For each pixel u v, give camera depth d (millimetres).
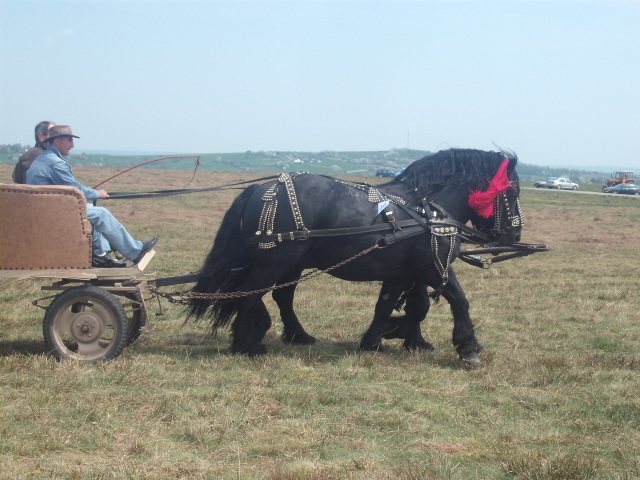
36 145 8273
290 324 8953
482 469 5156
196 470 4953
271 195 7762
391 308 8484
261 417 6004
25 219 7324
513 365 7930
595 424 6051
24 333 9164
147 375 7113
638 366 8031
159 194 8008
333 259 7938
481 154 8422
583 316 11062
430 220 7941
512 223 8477
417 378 7387
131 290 7773
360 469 5039
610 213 38219
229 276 8102
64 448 5285
